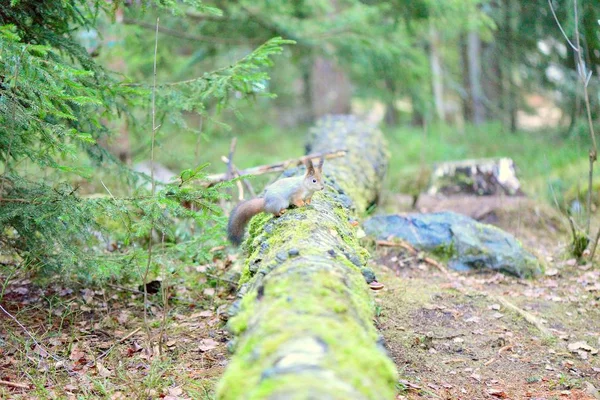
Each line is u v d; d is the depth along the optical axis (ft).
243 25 35.42
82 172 14.26
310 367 6.81
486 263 20.70
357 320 8.78
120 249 19.06
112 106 18.60
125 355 14.28
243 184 25.27
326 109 54.95
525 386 13.91
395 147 46.83
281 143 55.11
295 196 14.88
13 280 17.67
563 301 18.63
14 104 13.15
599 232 21.49
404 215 22.38
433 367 14.53
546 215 26.35
